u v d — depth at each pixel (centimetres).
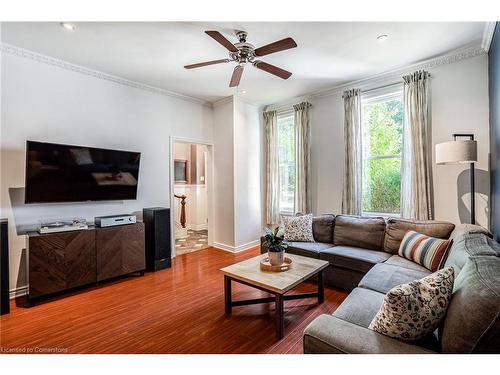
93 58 312
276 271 242
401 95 364
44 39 269
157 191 420
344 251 309
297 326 225
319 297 267
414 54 309
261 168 522
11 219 286
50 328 224
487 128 292
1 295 247
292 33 261
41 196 293
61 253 285
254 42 277
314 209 452
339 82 399
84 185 327
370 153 398
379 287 202
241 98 473
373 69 351
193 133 470
